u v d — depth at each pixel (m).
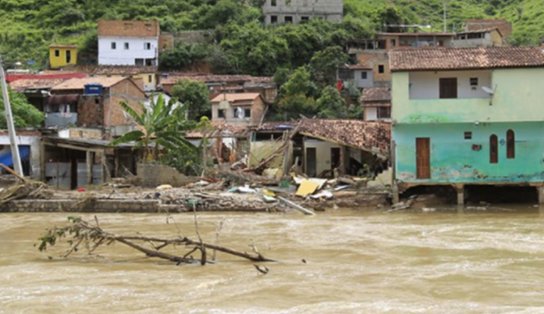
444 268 18.78
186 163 44.88
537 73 34.94
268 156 46.06
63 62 90.38
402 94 35.56
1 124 46.47
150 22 89.69
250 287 16.56
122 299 15.52
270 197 35.56
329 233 26.17
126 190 39.41
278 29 91.81
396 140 36.06
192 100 70.88
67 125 49.88
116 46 88.25
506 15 122.25
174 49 88.50
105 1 109.12
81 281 17.62
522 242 23.33
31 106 49.88
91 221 31.03
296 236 25.45
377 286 16.55
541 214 31.56
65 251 22.88
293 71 82.31
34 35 102.06
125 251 22.75
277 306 14.65
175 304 14.96
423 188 36.91
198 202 35.00
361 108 70.56
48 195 36.44
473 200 37.09
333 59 80.75
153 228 28.42
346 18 95.44
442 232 26.08
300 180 38.62
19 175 36.94
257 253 20.30
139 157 48.66
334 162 44.06
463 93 36.12
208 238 25.22
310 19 96.31
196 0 106.69
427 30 106.06
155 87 76.81
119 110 52.00
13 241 25.47
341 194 36.22
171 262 20.42
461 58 36.22
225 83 78.38
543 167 35.47
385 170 39.09
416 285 16.59
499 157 35.75
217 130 54.50
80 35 100.56
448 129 35.91
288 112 72.38
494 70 35.12
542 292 15.75
